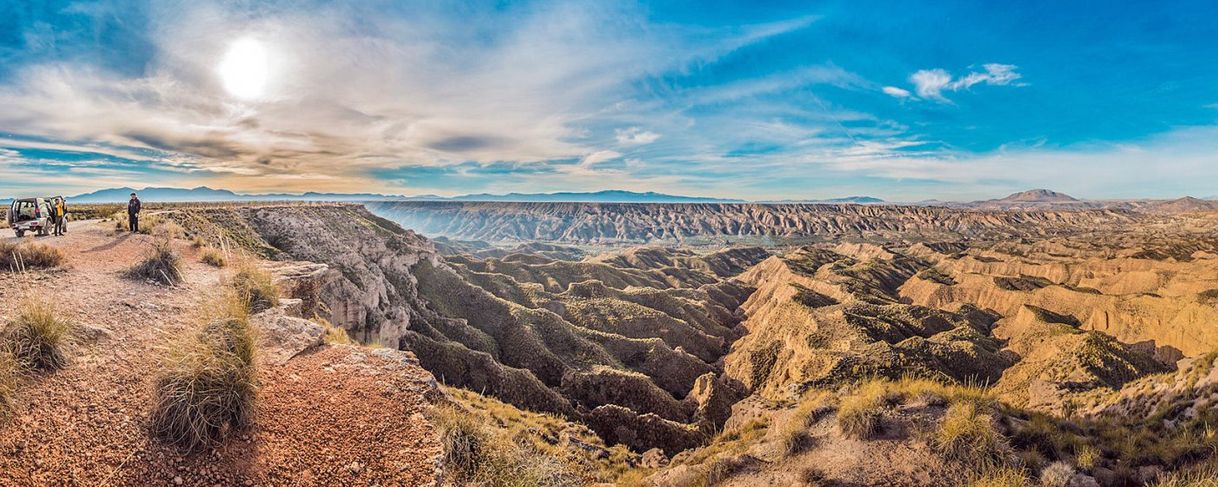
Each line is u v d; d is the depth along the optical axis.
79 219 41.03
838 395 15.23
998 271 141.88
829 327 68.12
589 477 14.40
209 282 16.83
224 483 6.92
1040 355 58.34
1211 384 12.84
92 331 9.82
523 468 9.84
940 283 121.50
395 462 8.34
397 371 11.56
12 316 9.57
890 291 134.50
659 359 65.81
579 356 61.47
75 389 7.83
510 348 60.44
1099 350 54.16
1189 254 119.06
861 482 10.12
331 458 8.02
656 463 18.38
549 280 108.38
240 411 7.90
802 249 192.62
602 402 50.00
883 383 14.31
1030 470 9.95
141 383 8.51
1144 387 15.77
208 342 8.55
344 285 40.00
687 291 121.38
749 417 24.05
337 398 9.82
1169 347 73.06
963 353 61.16
